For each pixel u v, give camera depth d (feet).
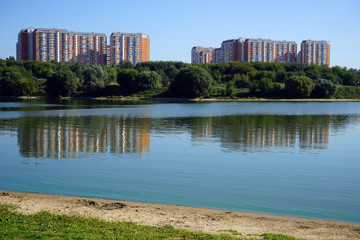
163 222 54.90
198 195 74.02
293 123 210.38
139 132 166.20
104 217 56.18
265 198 72.64
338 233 52.65
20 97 552.41
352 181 85.92
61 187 78.43
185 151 121.19
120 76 571.28
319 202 70.38
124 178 86.63
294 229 54.03
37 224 50.24
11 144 131.03
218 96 524.93
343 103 449.48
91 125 191.11
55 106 352.69
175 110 311.47
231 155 115.24
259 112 295.48
